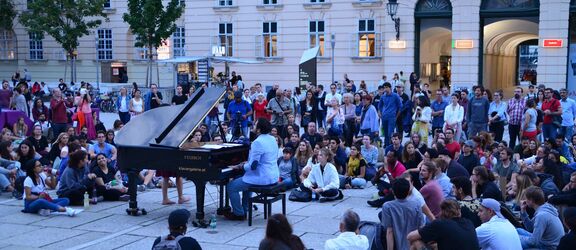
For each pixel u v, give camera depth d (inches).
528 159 514.0
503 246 291.4
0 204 495.5
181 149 417.1
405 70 1254.3
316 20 1364.4
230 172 435.2
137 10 1391.5
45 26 1486.2
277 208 477.1
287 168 541.3
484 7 1184.8
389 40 1262.3
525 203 354.3
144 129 453.4
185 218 271.7
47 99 1403.8
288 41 1392.7
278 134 688.4
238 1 1427.2
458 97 737.6
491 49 1465.3
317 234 402.9
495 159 519.5
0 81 1739.7
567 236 274.8
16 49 1727.4
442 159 402.9
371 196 521.7
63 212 455.8
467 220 273.6
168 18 1392.7
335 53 1357.0
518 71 1795.0
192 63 1472.7
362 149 593.9
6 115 776.3
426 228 268.1
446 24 1256.8
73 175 490.0
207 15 1455.5
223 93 449.4
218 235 400.2
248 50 1427.2
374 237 317.1
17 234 405.7
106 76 1646.2
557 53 1137.4
